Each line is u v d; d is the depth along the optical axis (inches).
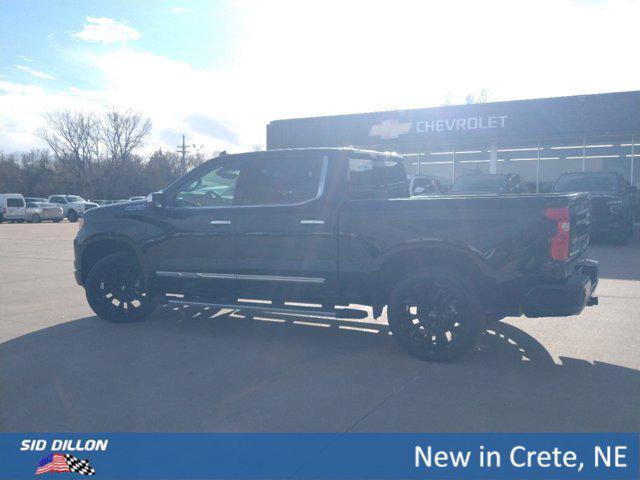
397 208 210.4
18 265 512.7
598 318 272.7
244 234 239.5
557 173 868.6
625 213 573.0
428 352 207.9
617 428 152.1
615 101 772.0
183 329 262.7
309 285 229.0
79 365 209.0
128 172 2807.6
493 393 176.7
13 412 166.9
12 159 3065.9
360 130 954.7
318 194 226.7
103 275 271.9
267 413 163.2
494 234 197.5
